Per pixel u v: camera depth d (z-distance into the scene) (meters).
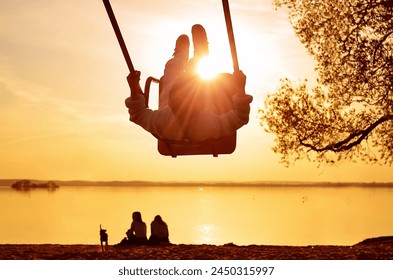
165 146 7.27
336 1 24.69
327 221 107.44
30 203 193.38
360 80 24.31
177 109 6.48
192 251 15.65
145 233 20.28
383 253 14.94
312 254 14.74
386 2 23.62
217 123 6.59
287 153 25.77
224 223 101.31
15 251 16.14
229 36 6.61
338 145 25.39
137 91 6.81
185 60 6.86
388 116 24.83
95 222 97.62
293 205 199.25
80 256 14.51
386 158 25.69
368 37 24.34
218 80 6.72
